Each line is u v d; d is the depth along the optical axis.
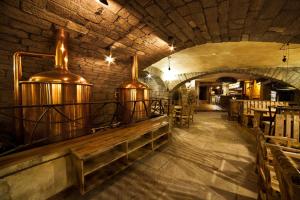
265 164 1.70
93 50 3.39
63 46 2.55
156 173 2.72
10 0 1.90
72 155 2.16
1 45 2.37
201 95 21.19
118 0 2.32
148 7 2.52
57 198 2.04
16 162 1.67
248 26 3.07
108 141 2.52
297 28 2.90
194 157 3.41
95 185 2.16
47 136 2.32
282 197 1.04
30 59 2.79
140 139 3.49
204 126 6.75
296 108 4.04
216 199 2.09
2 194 1.55
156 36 3.51
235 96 15.78
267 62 6.86
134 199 2.07
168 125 4.25
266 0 2.27
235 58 6.39
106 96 4.95
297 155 1.89
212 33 3.43
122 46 3.62
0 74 2.61
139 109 3.96
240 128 6.28
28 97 2.34
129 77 5.19
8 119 2.86
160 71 8.83
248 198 2.11
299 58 6.05
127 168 2.88
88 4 2.29
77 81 2.51
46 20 2.33
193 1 2.40
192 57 6.33
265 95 11.16
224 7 2.52
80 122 2.63
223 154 3.59
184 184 2.41
